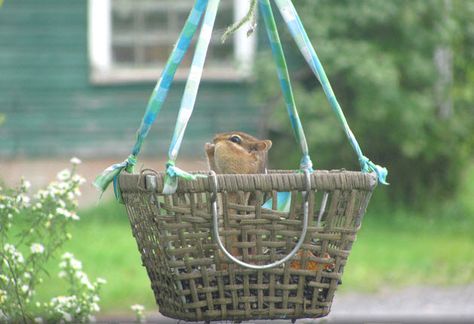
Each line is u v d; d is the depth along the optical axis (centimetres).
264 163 407
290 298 363
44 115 1719
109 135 1727
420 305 946
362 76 1384
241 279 359
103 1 1720
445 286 1049
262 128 1549
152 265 375
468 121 1511
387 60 1409
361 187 361
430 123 1479
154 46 1741
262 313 361
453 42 1503
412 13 1433
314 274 364
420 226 1420
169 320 729
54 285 844
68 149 1720
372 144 1469
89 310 557
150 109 377
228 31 400
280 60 408
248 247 354
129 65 1738
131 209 378
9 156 1708
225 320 367
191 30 374
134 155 384
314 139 1404
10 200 541
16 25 1714
